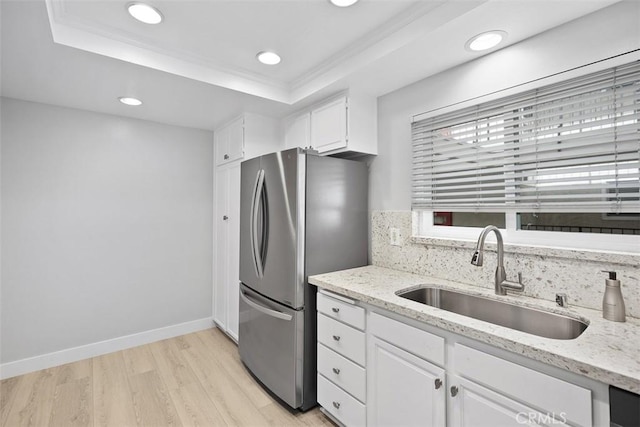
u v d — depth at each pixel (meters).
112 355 2.71
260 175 2.20
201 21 1.67
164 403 2.04
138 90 2.24
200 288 3.29
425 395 1.32
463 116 1.85
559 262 1.43
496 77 1.68
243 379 2.34
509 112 1.66
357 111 2.24
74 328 2.63
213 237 3.36
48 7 1.39
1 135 2.33
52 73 1.96
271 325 2.10
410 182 2.11
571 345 1.00
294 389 1.91
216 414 1.94
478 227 1.87
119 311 2.84
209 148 3.35
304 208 1.96
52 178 2.53
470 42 1.59
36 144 2.47
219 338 3.08
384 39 1.74
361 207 2.31
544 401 0.99
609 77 1.32
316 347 2.01
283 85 2.47
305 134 2.59
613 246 1.35
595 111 1.38
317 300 1.92
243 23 1.69
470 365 1.18
